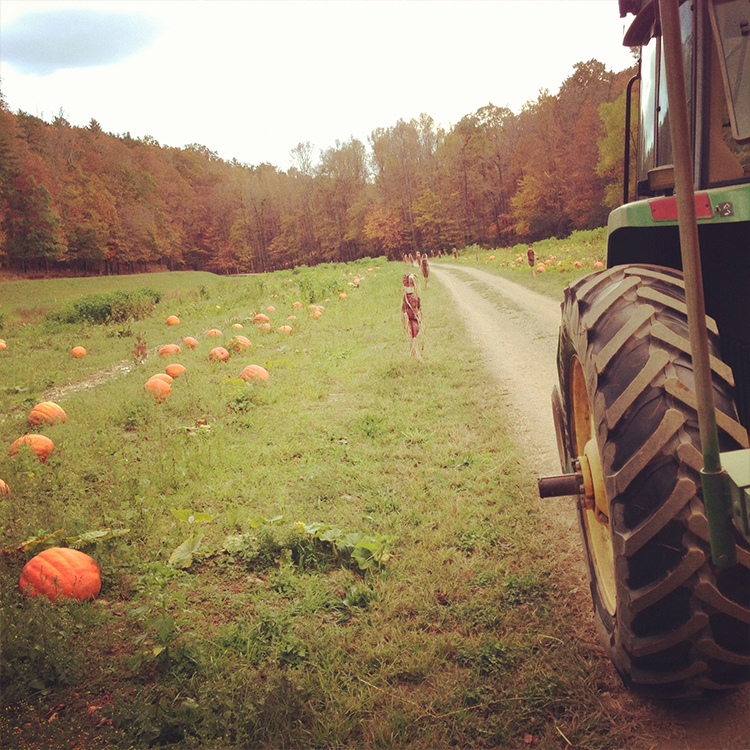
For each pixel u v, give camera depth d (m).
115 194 136.38
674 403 1.84
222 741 2.57
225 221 164.12
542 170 84.00
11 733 2.68
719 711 2.37
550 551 3.86
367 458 6.04
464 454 5.77
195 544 4.45
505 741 2.41
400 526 4.43
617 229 2.53
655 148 2.73
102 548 4.58
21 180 95.44
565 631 3.03
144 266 142.25
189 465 6.30
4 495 5.85
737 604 1.78
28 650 3.28
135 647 3.39
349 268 51.31
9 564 4.48
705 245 2.38
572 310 2.56
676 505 1.76
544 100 92.38
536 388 7.93
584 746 2.31
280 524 4.61
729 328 2.36
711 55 2.13
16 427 9.02
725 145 2.15
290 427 7.38
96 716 2.87
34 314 36.91
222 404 8.85
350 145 154.12
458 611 3.31
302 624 3.40
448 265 50.91
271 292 29.31
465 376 8.98
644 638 1.92
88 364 15.95
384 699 2.72
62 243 101.25
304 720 2.66
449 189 113.06
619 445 1.90
